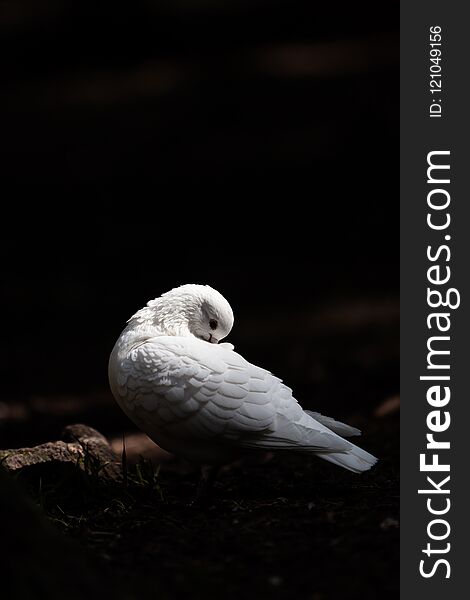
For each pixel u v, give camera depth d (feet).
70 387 43.11
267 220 69.26
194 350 21.77
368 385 39.11
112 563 18.01
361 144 78.84
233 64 103.04
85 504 22.82
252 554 18.20
